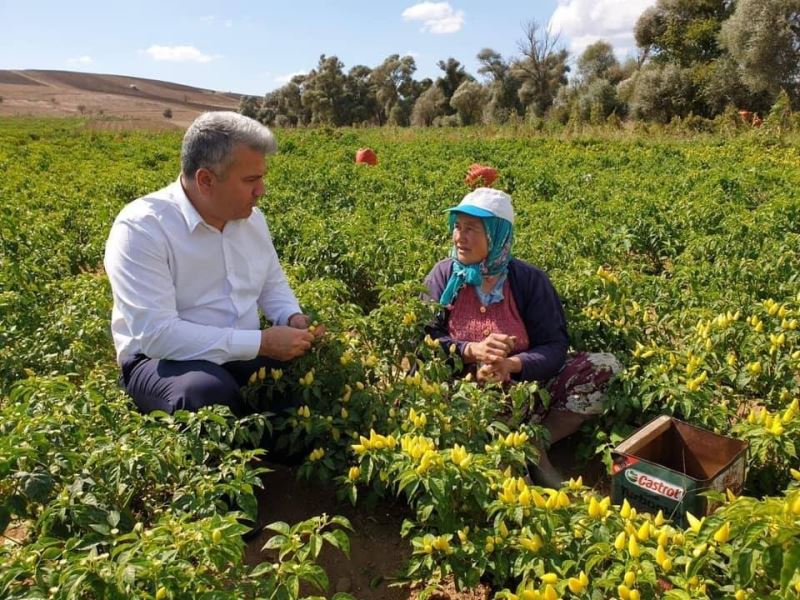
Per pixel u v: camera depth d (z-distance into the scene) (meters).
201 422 3.21
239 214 3.89
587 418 4.28
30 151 27.23
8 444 2.69
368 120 86.94
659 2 48.41
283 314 4.41
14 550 2.63
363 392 3.82
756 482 3.73
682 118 41.81
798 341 4.61
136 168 21.53
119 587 2.19
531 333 4.45
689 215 9.67
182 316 4.09
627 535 2.56
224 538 2.43
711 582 2.34
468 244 4.27
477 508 3.21
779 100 25.94
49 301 6.24
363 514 3.79
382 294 4.68
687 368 4.13
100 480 2.93
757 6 37.50
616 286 5.35
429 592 2.96
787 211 9.63
